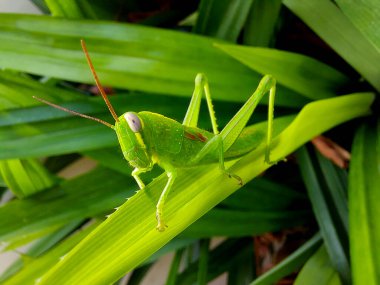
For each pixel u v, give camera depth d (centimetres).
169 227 10
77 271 10
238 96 16
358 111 16
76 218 16
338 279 15
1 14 15
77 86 25
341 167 18
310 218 20
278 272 16
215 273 21
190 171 11
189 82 16
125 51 15
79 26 16
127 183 17
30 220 16
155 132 12
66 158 26
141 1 22
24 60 15
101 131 15
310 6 16
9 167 16
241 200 18
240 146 13
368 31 13
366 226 13
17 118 15
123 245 10
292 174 22
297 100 17
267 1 17
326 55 20
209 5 18
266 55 15
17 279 15
